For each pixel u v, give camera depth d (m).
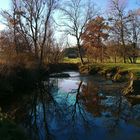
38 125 16.89
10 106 21.81
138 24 58.22
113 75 40.91
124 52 58.53
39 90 30.69
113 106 21.23
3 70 25.88
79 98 25.44
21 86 28.41
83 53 74.12
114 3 56.19
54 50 59.72
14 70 27.97
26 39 44.44
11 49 40.31
